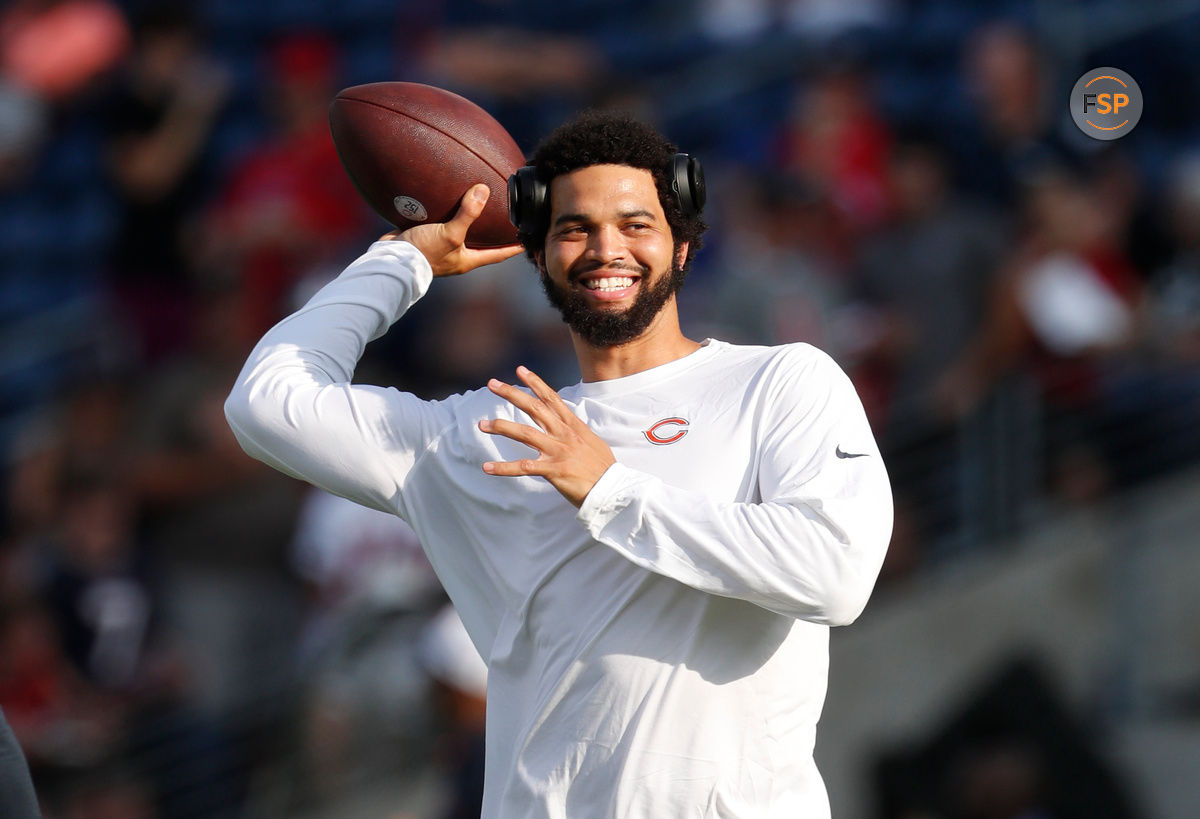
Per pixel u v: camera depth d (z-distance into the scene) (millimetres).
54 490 26234
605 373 9695
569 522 9117
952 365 24422
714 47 34500
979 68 28922
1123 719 22984
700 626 8844
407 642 21375
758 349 9609
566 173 9398
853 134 27766
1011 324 24422
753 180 25609
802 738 9164
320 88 29984
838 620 8516
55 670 24062
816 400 9109
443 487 9633
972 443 24156
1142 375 24984
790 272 24234
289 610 24281
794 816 9016
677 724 8758
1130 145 30328
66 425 26984
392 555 22609
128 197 30250
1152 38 31781
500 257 10586
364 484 9711
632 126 9430
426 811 20125
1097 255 26156
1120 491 24469
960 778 22078
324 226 28859
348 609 22094
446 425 9750
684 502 8484
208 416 25422
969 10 33375
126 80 30875
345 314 10141
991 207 27188
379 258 10391
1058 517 24125
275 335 10055
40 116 37844
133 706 24000
